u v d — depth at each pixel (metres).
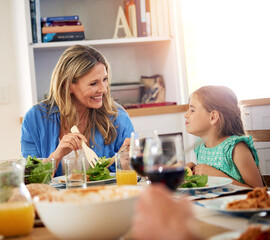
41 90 3.11
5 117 2.98
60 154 1.61
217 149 1.74
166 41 3.04
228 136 1.84
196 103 1.88
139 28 2.96
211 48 3.06
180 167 0.83
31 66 2.73
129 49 3.27
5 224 0.75
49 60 3.11
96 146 2.03
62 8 3.14
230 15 3.09
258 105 2.62
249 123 2.62
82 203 0.64
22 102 2.97
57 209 0.63
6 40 2.97
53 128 2.05
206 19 3.03
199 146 1.89
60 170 1.85
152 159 0.83
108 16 3.21
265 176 1.66
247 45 3.11
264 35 3.12
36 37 2.77
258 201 0.80
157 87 3.13
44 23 2.81
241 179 1.67
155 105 2.91
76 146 1.60
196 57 3.03
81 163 1.12
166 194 0.49
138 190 0.72
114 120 2.11
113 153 2.06
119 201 0.64
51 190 1.02
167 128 2.81
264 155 1.80
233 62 3.10
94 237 0.65
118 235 0.66
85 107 2.06
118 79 3.26
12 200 0.77
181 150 0.85
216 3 3.05
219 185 1.08
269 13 3.11
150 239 0.46
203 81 3.05
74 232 0.64
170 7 2.96
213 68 3.06
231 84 3.10
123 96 3.19
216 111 1.83
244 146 1.69
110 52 3.24
